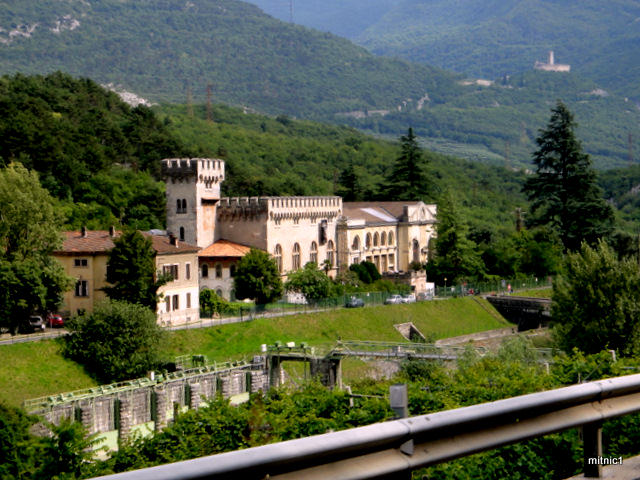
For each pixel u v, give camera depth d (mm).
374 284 142000
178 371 89938
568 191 171875
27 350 86438
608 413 13906
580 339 76750
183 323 109250
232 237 137375
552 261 165250
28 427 43656
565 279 84500
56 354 87875
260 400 31922
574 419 13266
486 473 21031
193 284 112375
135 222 164625
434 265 159000
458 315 137250
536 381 32125
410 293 140500
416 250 169000
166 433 31125
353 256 153750
